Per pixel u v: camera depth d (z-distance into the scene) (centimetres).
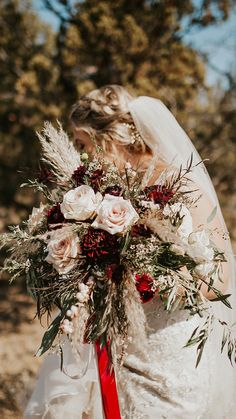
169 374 211
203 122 782
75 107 264
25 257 212
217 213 240
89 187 196
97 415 232
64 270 190
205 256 191
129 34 632
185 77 677
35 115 697
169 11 651
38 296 206
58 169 218
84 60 654
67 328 184
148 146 253
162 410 209
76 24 665
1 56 726
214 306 238
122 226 185
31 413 231
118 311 190
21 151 759
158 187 203
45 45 745
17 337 684
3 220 796
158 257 193
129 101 261
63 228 189
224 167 786
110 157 253
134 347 214
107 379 209
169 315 215
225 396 230
